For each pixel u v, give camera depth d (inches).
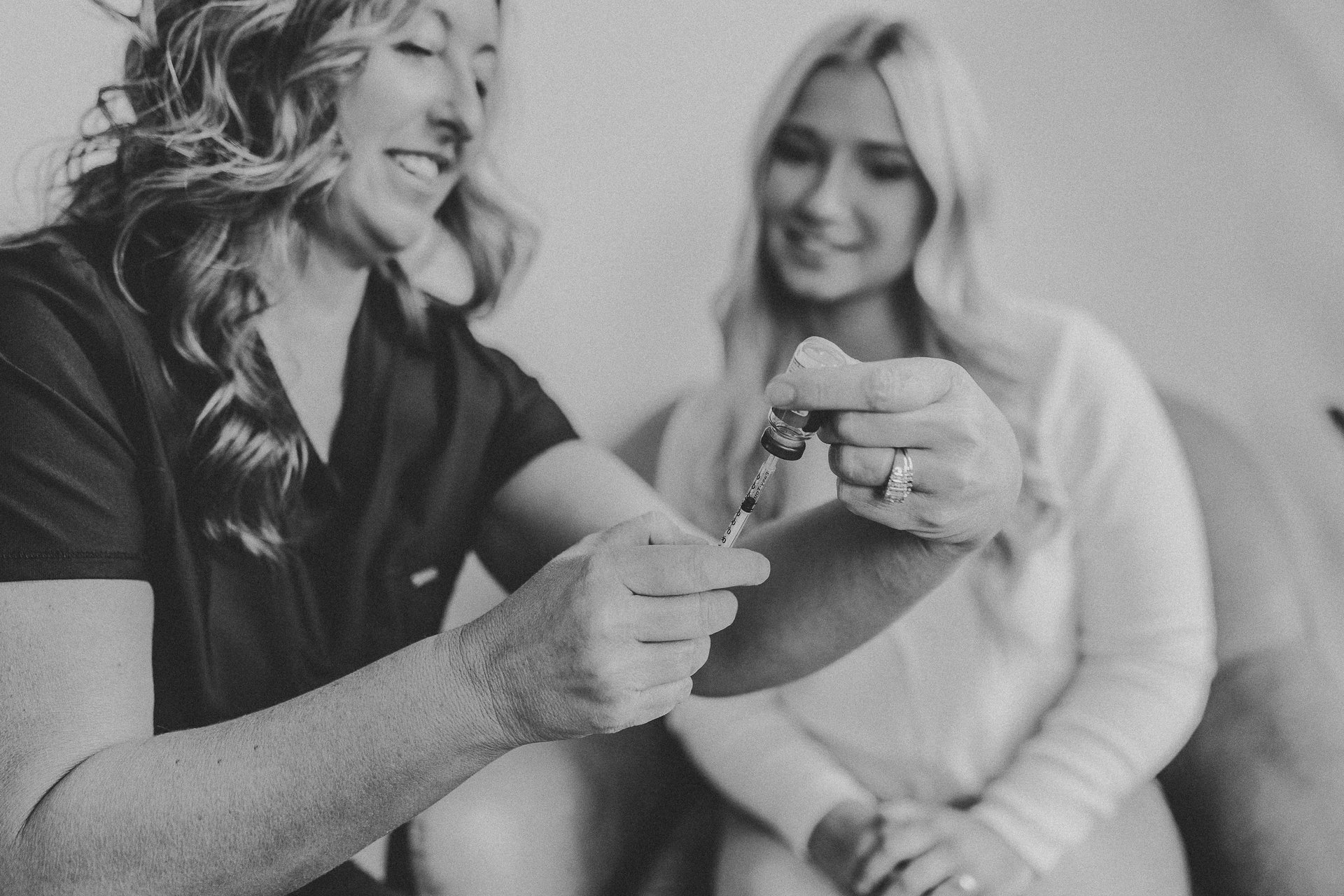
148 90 38.9
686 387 46.2
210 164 38.2
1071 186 46.1
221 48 38.1
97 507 31.9
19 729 29.4
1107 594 44.5
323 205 39.6
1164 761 43.1
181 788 28.1
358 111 39.9
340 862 29.0
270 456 38.1
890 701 45.0
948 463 27.8
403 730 27.6
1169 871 42.2
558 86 45.1
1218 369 45.9
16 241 35.9
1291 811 41.4
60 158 39.8
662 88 45.8
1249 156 46.1
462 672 27.6
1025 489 44.8
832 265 45.8
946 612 45.0
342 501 40.2
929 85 45.4
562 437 44.0
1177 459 44.9
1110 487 44.7
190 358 36.8
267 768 28.1
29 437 31.8
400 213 41.0
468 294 44.1
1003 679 44.6
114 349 35.1
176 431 36.4
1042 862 42.3
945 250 45.8
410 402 41.9
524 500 43.1
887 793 44.7
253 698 37.4
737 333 46.1
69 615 30.5
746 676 35.8
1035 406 45.3
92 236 36.9
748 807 44.3
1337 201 45.7
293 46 38.6
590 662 26.3
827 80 45.6
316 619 39.1
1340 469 44.9
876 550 32.4
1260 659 43.5
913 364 27.7
